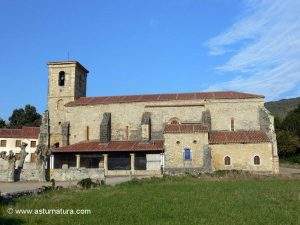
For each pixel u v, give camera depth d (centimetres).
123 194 3198
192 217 2161
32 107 14325
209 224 1984
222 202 2705
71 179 5422
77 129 6781
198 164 5688
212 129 6331
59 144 7025
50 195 3183
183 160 5731
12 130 9981
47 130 6962
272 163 5550
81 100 7088
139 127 6562
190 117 6431
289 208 2469
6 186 4425
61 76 7312
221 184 4019
